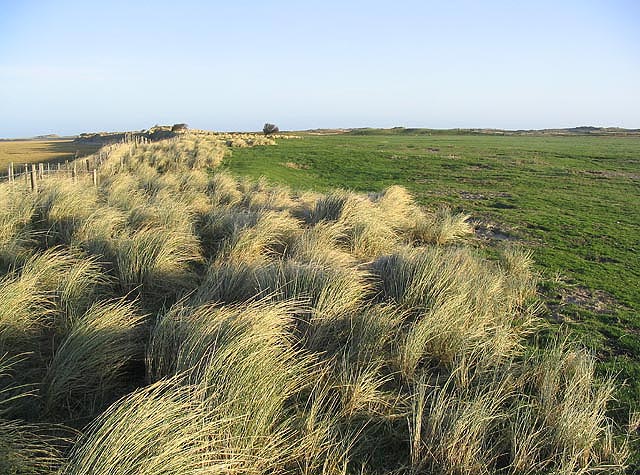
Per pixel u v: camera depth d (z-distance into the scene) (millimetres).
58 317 5000
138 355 4551
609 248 11609
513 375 4707
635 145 58188
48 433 3518
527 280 8141
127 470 2773
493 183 24750
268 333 4223
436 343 5039
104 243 6914
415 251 7164
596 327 6496
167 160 22750
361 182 24594
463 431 3719
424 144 56438
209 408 3424
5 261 6316
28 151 54281
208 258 7906
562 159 38188
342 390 4234
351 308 5461
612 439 4047
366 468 3572
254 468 3309
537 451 3744
